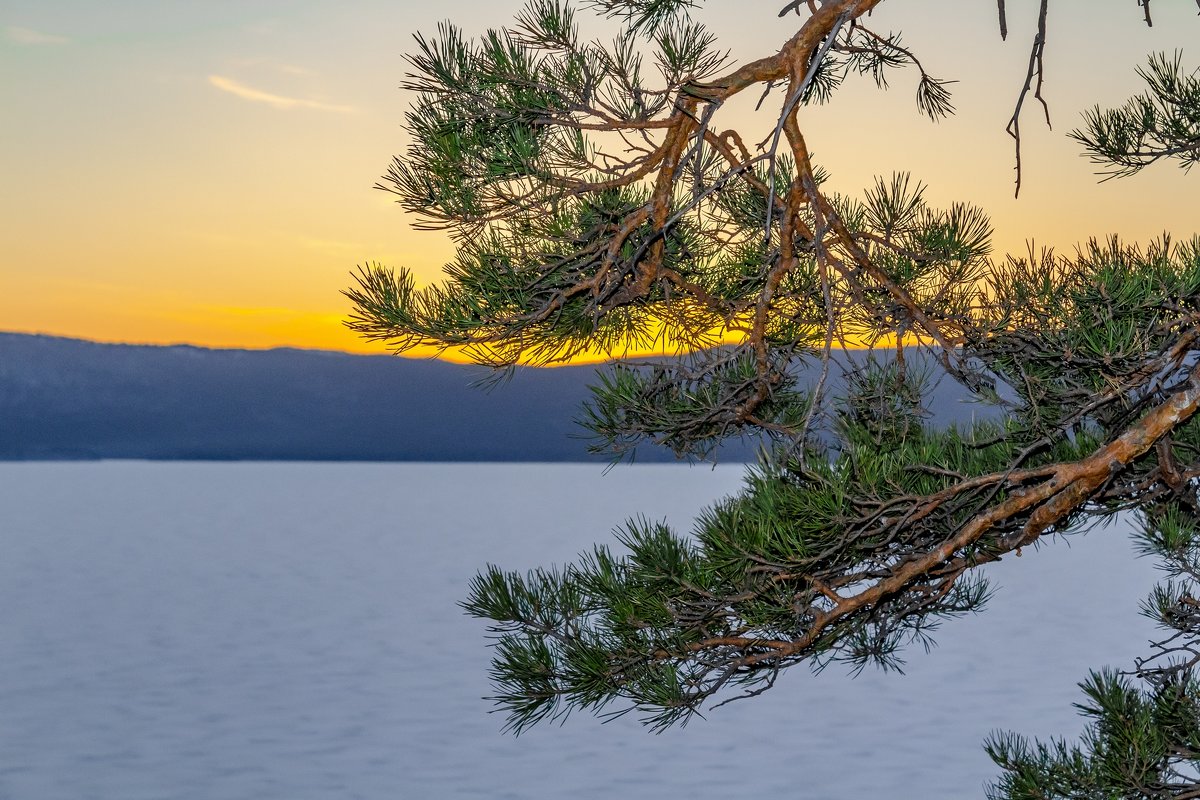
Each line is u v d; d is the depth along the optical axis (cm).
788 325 377
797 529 303
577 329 358
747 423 388
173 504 16825
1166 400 341
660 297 373
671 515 8562
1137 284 304
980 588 392
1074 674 4031
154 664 4778
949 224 362
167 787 2858
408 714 3900
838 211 371
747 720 4053
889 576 319
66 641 5272
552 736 3719
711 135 318
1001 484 322
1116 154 375
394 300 321
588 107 315
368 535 10525
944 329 348
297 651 5084
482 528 10694
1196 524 417
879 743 3319
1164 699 427
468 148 316
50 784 2859
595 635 338
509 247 326
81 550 9125
